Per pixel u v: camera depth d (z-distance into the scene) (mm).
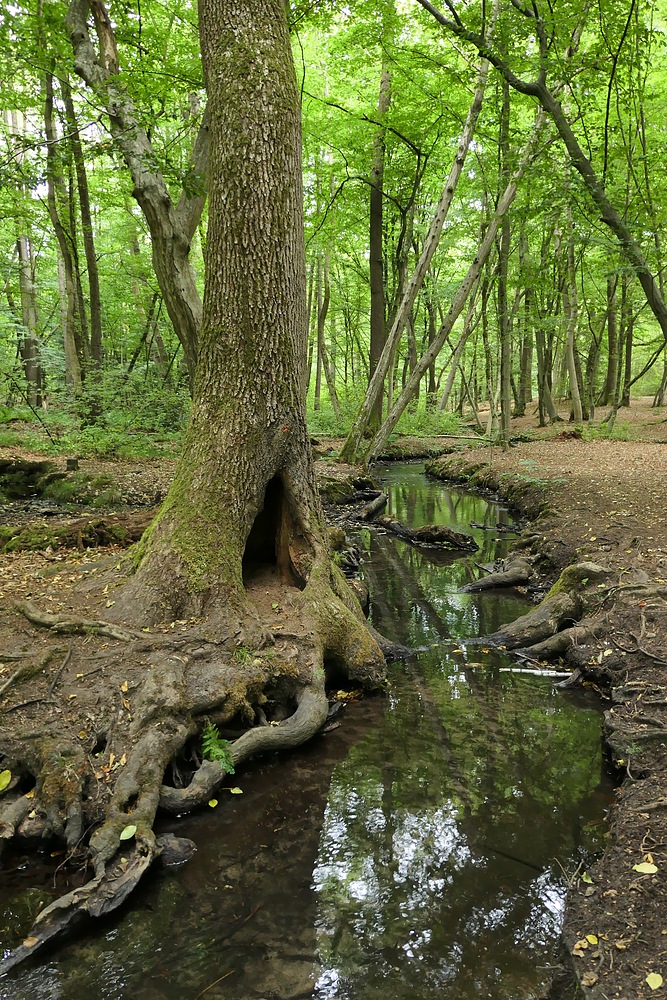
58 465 11891
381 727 4695
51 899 2990
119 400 15711
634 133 9805
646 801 3416
